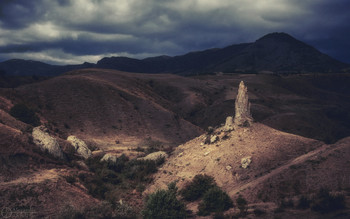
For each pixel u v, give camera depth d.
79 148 80.44
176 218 43.44
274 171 54.06
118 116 125.00
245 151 63.06
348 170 47.12
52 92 127.06
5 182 50.09
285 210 40.31
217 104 177.50
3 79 171.88
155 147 105.19
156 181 64.38
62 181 54.31
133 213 46.59
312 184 46.28
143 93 172.88
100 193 56.16
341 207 37.78
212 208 45.69
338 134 148.50
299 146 64.44
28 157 60.62
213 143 70.75
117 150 93.00
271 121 146.12
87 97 130.75
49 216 43.44
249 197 47.28
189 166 65.62
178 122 135.12
